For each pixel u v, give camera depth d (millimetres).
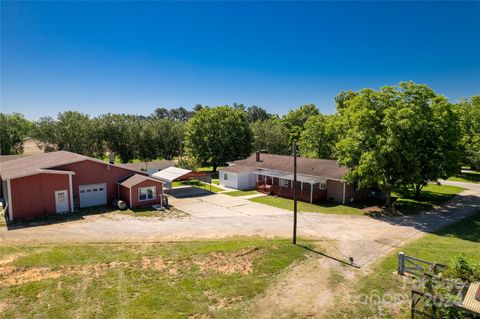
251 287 13758
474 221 25297
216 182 45094
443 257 17125
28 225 22953
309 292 13445
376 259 17156
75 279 14180
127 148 60875
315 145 50031
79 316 11312
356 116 26906
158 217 25891
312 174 34094
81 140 55531
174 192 37406
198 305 12219
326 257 17344
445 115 27203
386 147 24953
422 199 33469
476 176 50312
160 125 65625
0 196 31172
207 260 16594
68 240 19562
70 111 56250
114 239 19984
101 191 30000
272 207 30125
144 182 29625
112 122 58781
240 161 45281
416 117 25266
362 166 25922
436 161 27859
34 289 13156
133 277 14508
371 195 34781
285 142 66125
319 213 27828
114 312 11594
